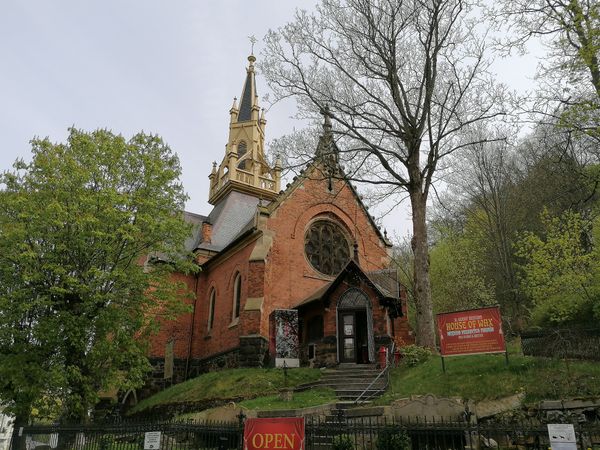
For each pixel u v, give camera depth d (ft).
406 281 126.72
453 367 52.60
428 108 70.95
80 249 61.87
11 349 59.88
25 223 60.59
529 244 76.02
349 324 77.30
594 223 76.38
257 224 89.66
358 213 104.68
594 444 29.66
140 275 67.67
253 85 158.20
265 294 84.53
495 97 73.10
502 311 117.50
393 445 33.04
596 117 53.93
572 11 54.34
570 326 51.42
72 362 61.31
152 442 36.11
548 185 94.02
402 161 74.28
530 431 26.43
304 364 81.25
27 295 59.82
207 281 110.22
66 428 45.91
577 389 40.01
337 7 77.00
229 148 146.82
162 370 100.32
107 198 63.21
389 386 55.57
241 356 79.30
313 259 95.71
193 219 134.62
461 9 72.74
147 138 74.54
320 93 76.79
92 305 63.00
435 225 143.02
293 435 29.68
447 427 29.37
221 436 34.09
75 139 67.67
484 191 114.73
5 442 101.30
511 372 46.32
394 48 75.25
